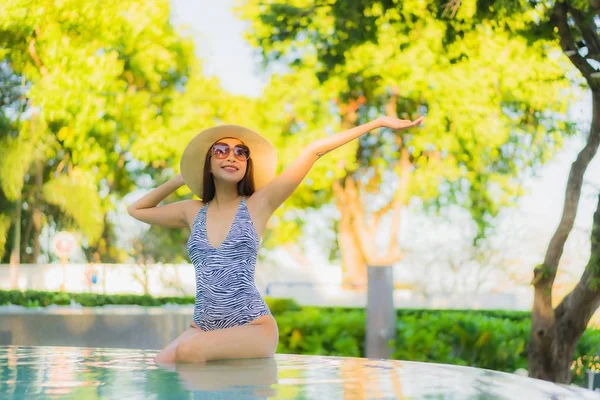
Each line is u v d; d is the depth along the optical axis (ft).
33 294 59.88
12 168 61.11
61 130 46.83
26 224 89.61
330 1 29.89
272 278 87.61
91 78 43.62
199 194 16.17
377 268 30.78
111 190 71.00
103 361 13.82
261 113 40.55
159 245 97.50
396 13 28.71
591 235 25.52
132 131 44.60
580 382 29.12
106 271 92.84
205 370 12.30
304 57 38.50
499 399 9.41
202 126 41.93
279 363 13.43
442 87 35.91
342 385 10.46
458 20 28.17
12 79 58.65
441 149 40.81
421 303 67.92
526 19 27.25
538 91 37.40
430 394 9.68
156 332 38.86
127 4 44.37
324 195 50.19
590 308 25.77
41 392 9.97
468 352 28.32
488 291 66.69
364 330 31.09
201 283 14.53
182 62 49.85
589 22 24.86
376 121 14.94
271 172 15.74
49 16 43.68
